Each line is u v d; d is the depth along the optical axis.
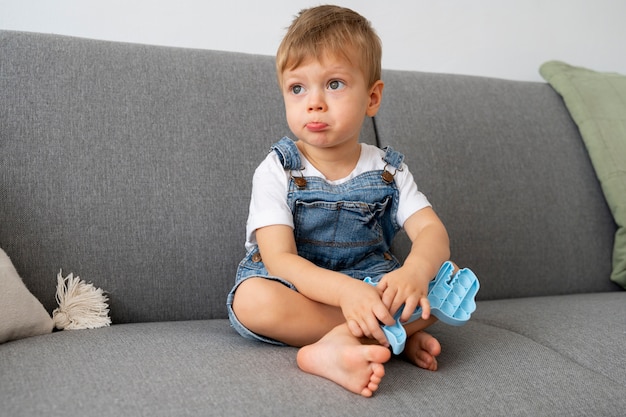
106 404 0.79
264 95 1.53
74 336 1.07
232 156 1.46
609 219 1.81
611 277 1.77
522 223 1.71
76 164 1.33
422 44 2.06
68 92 1.36
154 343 1.03
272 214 1.20
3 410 0.77
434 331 1.23
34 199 1.28
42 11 1.65
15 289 1.10
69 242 1.29
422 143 1.66
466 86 1.80
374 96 1.31
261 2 1.88
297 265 1.11
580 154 1.84
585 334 1.19
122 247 1.33
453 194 1.65
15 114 1.30
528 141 1.79
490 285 1.65
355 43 1.20
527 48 2.19
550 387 0.95
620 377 1.03
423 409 0.86
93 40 1.45
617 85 1.91
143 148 1.39
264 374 0.91
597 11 2.29
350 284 1.03
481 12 2.14
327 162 1.29
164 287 1.35
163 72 1.46
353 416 0.82
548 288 1.71
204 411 0.78
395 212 1.32
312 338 1.09
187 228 1.38
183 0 1.79
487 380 0.96
